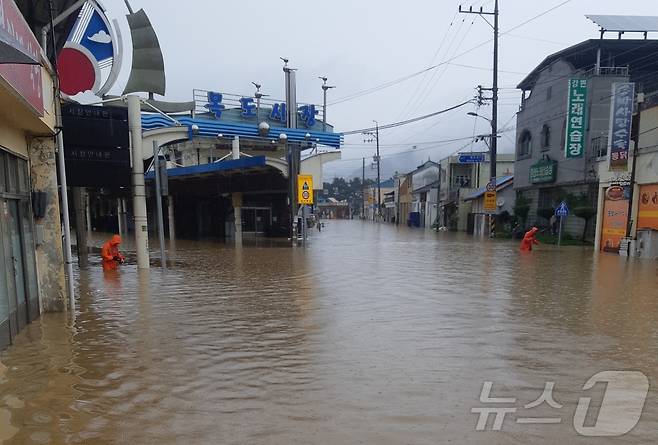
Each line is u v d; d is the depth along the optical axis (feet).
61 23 30.01
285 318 25.11
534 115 97.30
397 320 24.63
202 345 20.17
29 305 23.85
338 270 45.32
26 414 13.48
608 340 21.01
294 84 120.16
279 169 75.61
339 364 17.76
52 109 24.61
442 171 160.76
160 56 73.26
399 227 179.42
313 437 12.10
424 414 13.47
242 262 52.90
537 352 19.24
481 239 98.07
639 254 57.00
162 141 47.88
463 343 20.49
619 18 85.15
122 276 41.37
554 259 55.72
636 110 63.16
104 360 18.16
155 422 12.96
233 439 12.00
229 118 112.37
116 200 128.88
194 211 114.52
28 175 24.63
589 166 78.89
